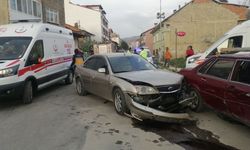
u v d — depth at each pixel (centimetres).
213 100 700
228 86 639
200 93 757
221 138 610
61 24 3544
